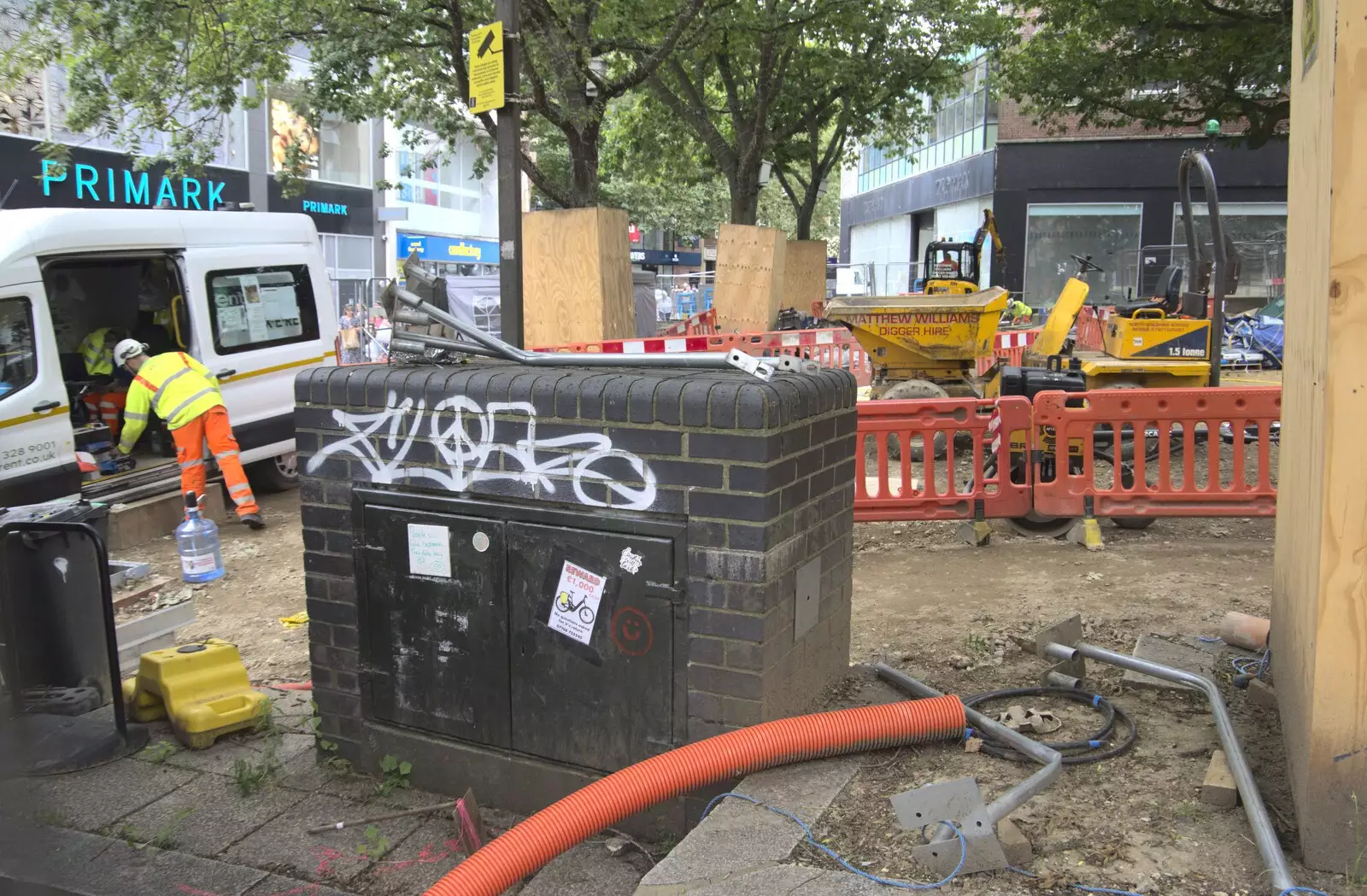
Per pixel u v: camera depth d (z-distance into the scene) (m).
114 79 13.41
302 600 6.89
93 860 3.59
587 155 14.10
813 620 3.71
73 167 19.88
